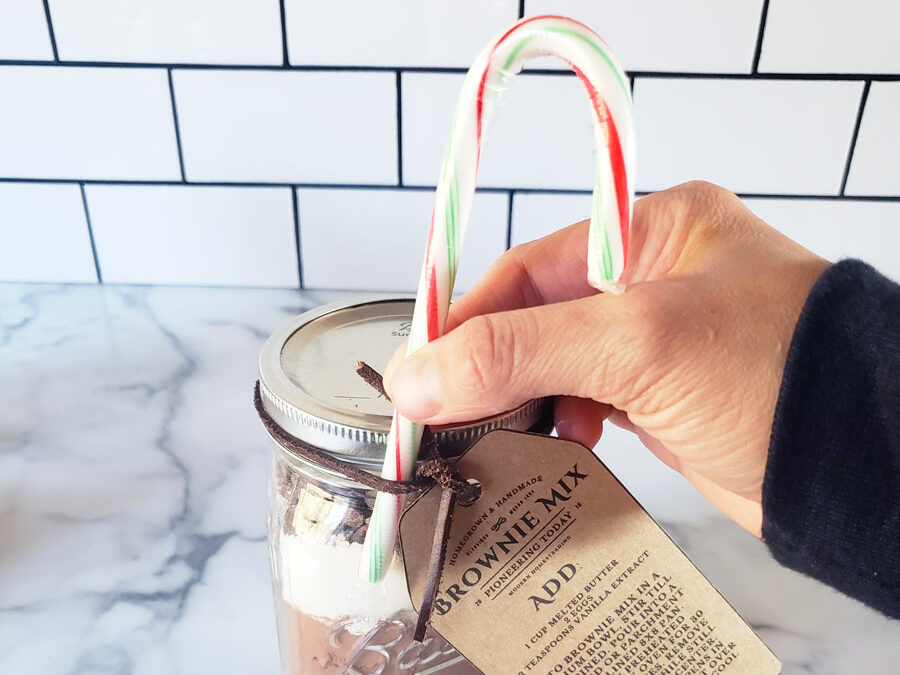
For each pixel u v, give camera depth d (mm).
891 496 359
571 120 768
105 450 680
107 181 824
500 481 371
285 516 406
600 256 325
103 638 526
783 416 357
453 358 342
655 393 370
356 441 360
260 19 739
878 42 727
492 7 726
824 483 362
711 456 392
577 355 355
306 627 415
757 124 767
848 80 745
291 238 851
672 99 759
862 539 367
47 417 713
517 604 364
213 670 506
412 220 830
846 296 364
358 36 742
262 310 854
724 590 565
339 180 812
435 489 361
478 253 835
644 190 800
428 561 359
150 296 877
